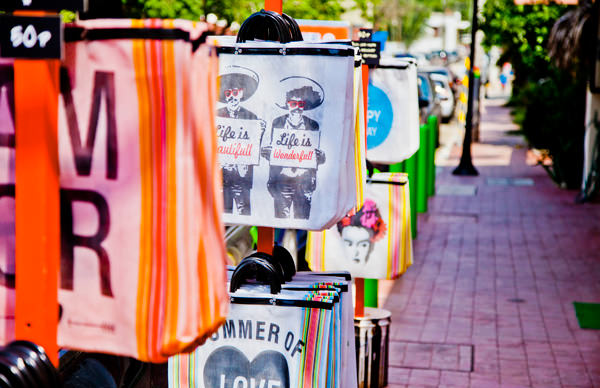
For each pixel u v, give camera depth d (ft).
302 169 10.23
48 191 6.24
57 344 6.54
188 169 6.22
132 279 6.37
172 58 6.11
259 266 10.57
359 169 11.81
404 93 17.54
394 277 17.12
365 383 17.75
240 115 10.39
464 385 19.43
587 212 42.80
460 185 51.55
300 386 10.30
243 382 10.44
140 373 9.75
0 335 6.56
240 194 10.41
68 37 6.29
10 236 6.46
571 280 29.55
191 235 6.29
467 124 55.67
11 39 6.06
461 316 25.18
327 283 11.14
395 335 23.25
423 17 152.76
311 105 10.19
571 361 21.22
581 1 45.29
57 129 6.28
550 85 56.85
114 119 6.30
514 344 22.54
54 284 6.38
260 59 10.33
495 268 31.35
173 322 6.30
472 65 55.62
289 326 10.34
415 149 17.84
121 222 6.35
